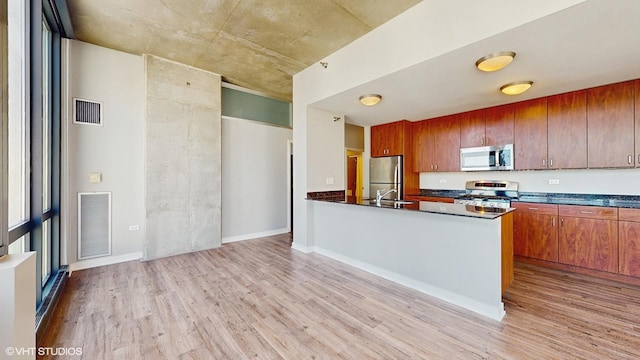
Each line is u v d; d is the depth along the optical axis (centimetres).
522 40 205
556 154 341
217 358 167
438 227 252
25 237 209
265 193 515
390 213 296
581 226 308
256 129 502
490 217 200
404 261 281
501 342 181
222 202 456
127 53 360
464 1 214
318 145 416
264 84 471
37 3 213
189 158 401
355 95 348
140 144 370
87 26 296
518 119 377
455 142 453
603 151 305
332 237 375
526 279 293
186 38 320
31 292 136
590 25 184
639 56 231
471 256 228
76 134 323
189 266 339
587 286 273
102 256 342
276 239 488
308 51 345
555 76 279
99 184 340
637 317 212
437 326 202
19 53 199
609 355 167
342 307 232
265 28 294
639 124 283
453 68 259
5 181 134
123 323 206
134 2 254
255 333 194
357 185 610
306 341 184
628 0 157
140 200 371
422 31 244
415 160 518
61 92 309
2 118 131
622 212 281
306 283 285
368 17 269
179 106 391
